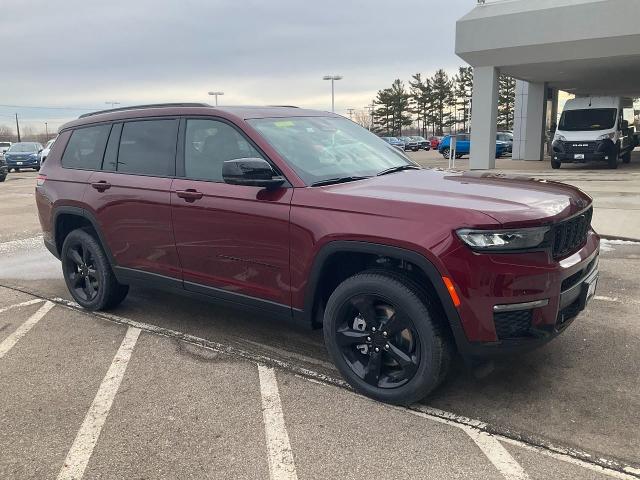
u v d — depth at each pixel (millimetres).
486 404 3449
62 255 5570
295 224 3631
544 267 3082
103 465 2936
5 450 3102
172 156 4496
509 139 34906
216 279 4211
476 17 19781
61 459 3000
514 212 3086
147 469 2891
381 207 3340
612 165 19672
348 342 3598
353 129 4840
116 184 4805
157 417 3398
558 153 19719
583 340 4324
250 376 3924
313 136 4301
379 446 3031
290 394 3646
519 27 18906
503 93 76062
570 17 17875
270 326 4910
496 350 3141
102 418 3406
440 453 2949
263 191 3828
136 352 4402
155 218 4500
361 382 3576
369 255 3551
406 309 3285
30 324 5137
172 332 4820
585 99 19984
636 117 37719
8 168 28609
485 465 2838
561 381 3699
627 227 8352
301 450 3016
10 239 9641
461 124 89062
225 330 4840
